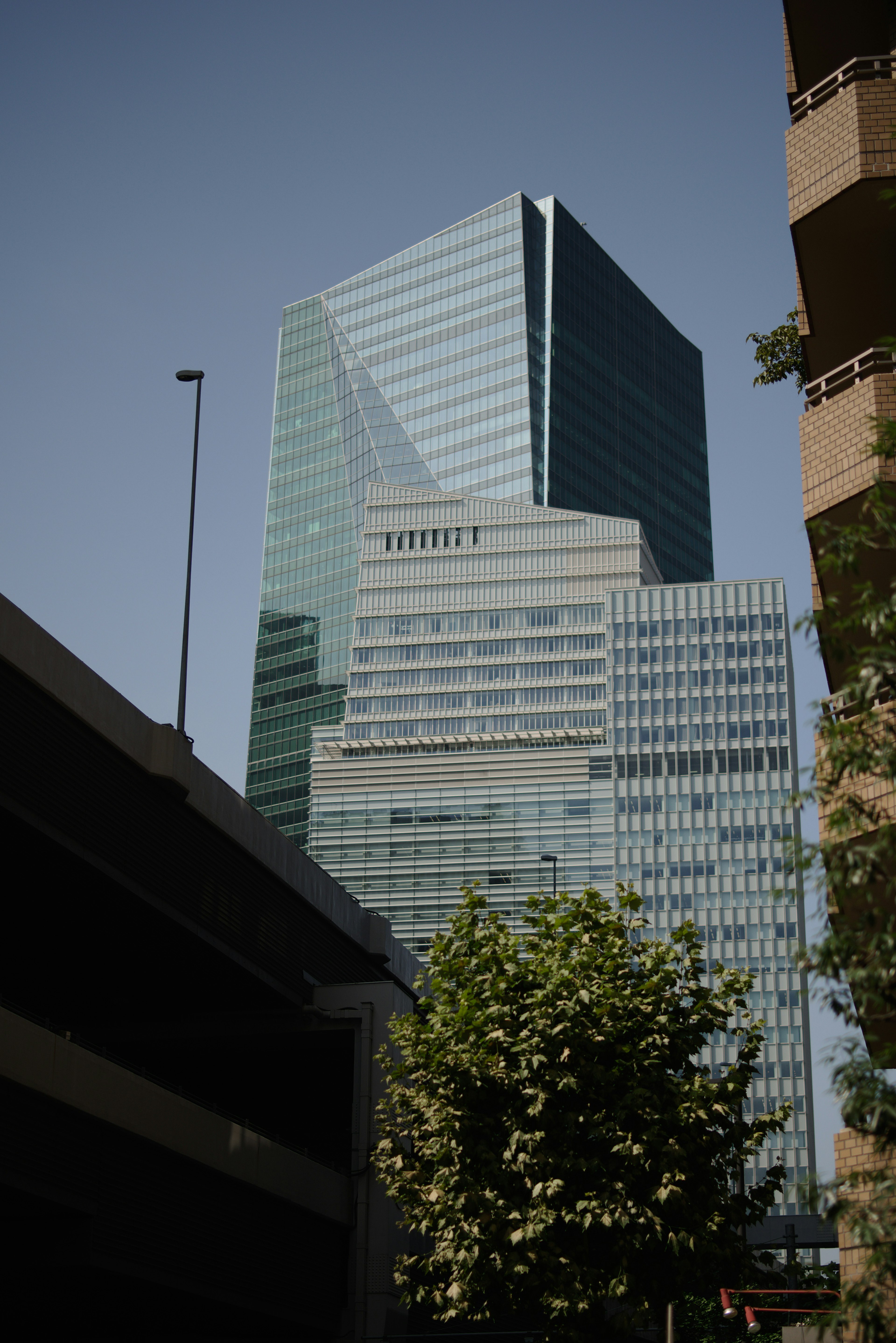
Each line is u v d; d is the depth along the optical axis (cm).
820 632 1419
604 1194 2767
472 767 19275
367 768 19775
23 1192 3158
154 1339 4825
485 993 3061
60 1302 4166
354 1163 4875
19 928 4206
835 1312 1331
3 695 3291
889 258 2895
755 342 3183
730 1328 4438
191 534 4431
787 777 17838
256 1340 4741
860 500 2548
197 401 4569
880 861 1344
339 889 5588
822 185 2805
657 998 2961
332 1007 5103
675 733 18312
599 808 18362
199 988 4834
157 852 3997
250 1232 4200
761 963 16975
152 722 4012
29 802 3384
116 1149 3553
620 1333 2794
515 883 18462
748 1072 2944
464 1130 2916
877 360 2898
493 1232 2795
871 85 2795
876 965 1293
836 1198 1287
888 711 1788
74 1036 3622
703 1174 2866
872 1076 1252
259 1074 5522
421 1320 5178
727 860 17625
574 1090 2872
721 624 18588
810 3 3117
